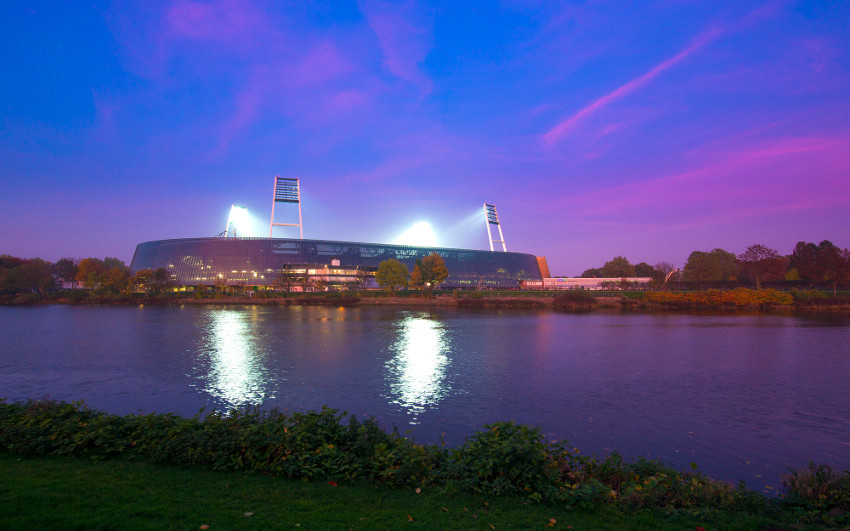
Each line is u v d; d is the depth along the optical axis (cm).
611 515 1045
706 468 1759
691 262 19812
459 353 4538
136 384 3141
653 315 9612
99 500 1009
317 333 6172
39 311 10350
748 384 3212
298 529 913
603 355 4447
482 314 9744
